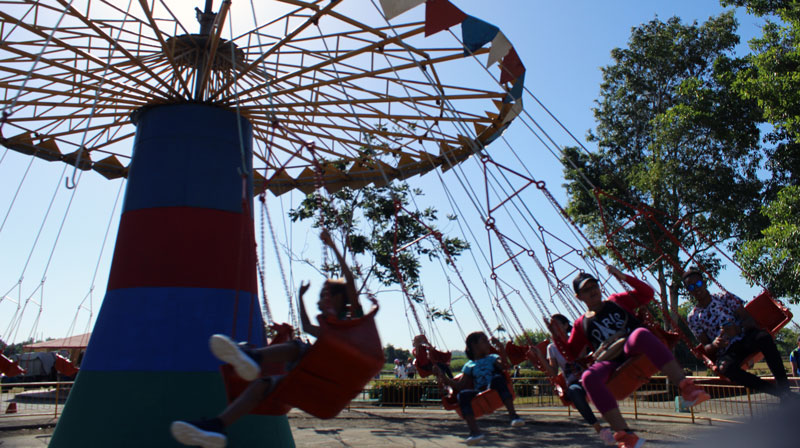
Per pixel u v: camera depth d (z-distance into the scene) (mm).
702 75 27984
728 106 23500
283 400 4094
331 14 7996
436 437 10758
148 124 8781
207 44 9102
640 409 15391
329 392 4027
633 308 5215
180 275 7750
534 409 16891
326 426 12969
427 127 10562
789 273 14375
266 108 9250
